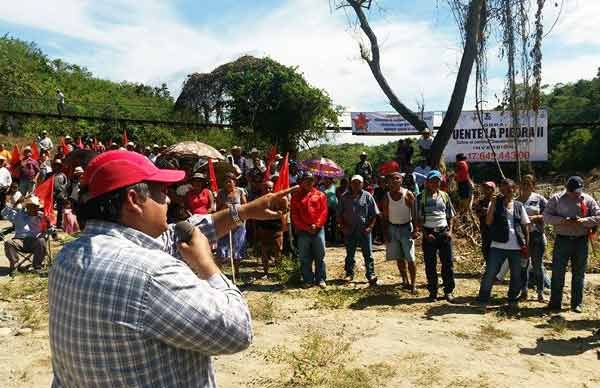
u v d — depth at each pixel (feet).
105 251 5.14
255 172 37.19
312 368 17.60
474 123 67.36
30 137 87.45
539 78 35.83
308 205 28.63
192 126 95.81
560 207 24.00
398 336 20.94
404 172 47.93
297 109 92.07
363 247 29.45
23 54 122.01
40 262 31.27
